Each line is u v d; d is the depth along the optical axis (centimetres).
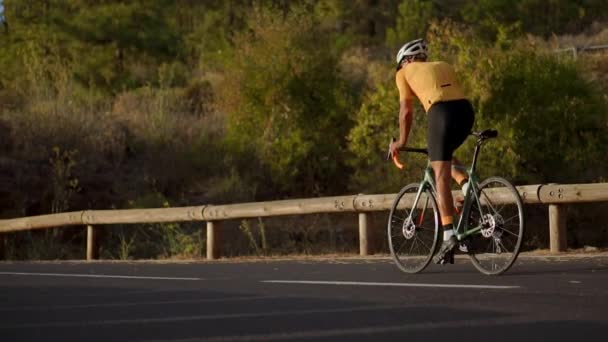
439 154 1151
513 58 3228
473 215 1176
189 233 3241
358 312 820
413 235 1246
